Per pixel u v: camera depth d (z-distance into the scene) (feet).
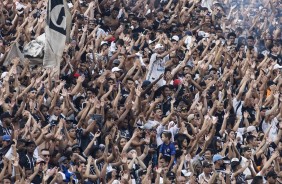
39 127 196.65
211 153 203.41
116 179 195.00
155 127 211.61
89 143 199.93
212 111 222.28
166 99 223.92
